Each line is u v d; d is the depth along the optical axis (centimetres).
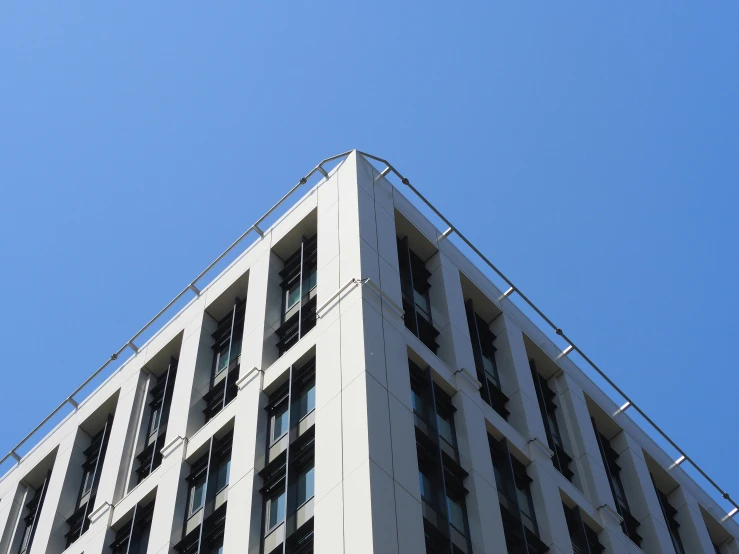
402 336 4294
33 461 5797
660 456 5934
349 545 3256
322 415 3844
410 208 5378
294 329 4650
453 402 4416
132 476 4900
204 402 4872
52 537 4981
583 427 5312
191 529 4162
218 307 5412
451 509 3888
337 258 4641
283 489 3856
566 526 4378
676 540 5572
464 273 5375
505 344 5278
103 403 5597
